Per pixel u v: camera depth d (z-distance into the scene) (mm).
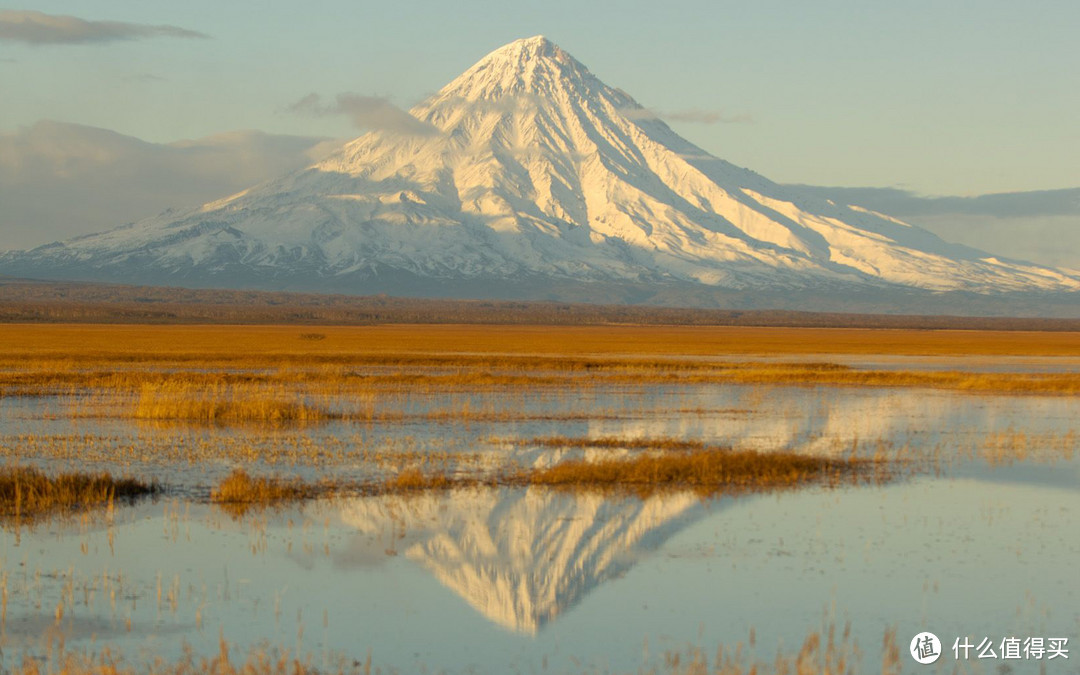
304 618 23547
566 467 39375
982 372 111125
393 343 161375
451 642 22141
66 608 23875
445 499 35688
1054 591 25922
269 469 40938
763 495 36906
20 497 33844
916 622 23703
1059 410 69250
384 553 28719
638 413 63875
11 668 20125
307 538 30109
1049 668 21000
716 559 28516
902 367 121125
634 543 30078
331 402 66750
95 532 30625
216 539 29922
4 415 58719
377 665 20812
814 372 96062
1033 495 37500
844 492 37656
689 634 22812
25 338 157500
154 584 25766
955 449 48844
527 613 24000
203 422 56500
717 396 76562
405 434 52250
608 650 21766
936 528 32219
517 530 31422
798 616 24016
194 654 21188
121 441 48250
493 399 71375
